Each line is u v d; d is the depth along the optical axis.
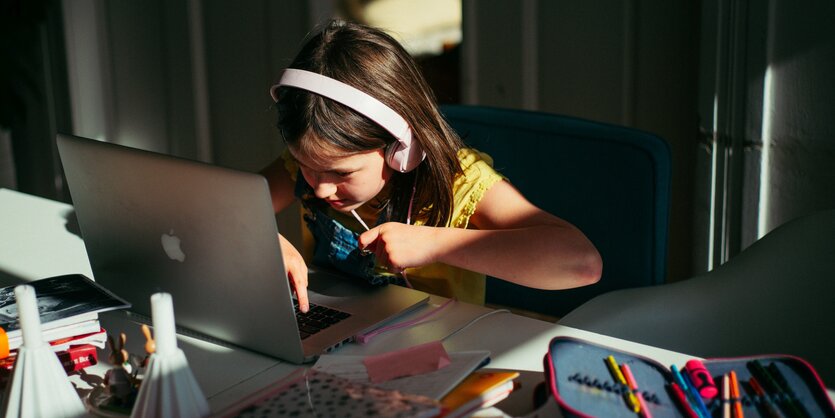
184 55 3.00
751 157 1.99
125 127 3.19
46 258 1.54
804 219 1.45
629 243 1.61
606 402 0.93
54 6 3.09
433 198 1.43
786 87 1.91
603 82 2.25
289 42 2.79
